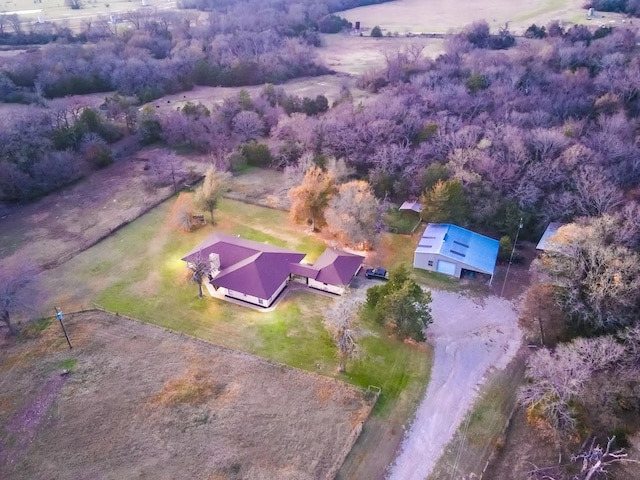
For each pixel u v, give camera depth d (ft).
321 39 547.90
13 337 172.65
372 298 177.78
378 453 137.80
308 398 152.46
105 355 166.30
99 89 400.47
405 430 144.25
